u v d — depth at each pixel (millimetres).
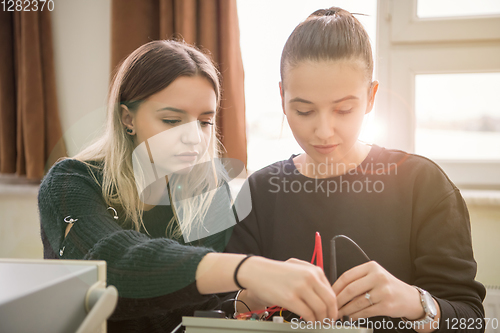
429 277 736
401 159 854
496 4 1462
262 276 528
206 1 1405
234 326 500
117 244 632
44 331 434
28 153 1526
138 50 789
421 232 788
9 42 1604
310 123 766
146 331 754
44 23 1580
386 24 1526
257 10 1610
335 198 837
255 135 1618
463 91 1510
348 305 578
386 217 810
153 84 716
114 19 1460
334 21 745
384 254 792
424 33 1483
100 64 1654
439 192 802
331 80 723
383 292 565
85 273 501
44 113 1571
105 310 455
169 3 1417
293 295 499
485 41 1464
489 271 1337
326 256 807
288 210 865
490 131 1499
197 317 514
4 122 1590
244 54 1622
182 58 731
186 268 572
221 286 553
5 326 389
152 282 578
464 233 768
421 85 1537
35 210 1572
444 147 1538
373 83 802
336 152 790
